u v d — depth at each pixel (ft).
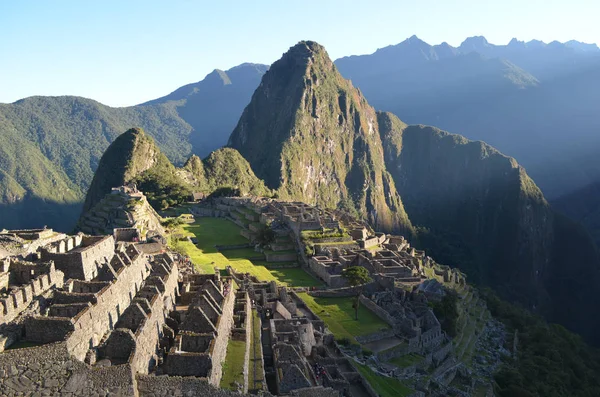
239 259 338.95
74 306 98.78
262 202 558.56
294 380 127.95
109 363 92.79
